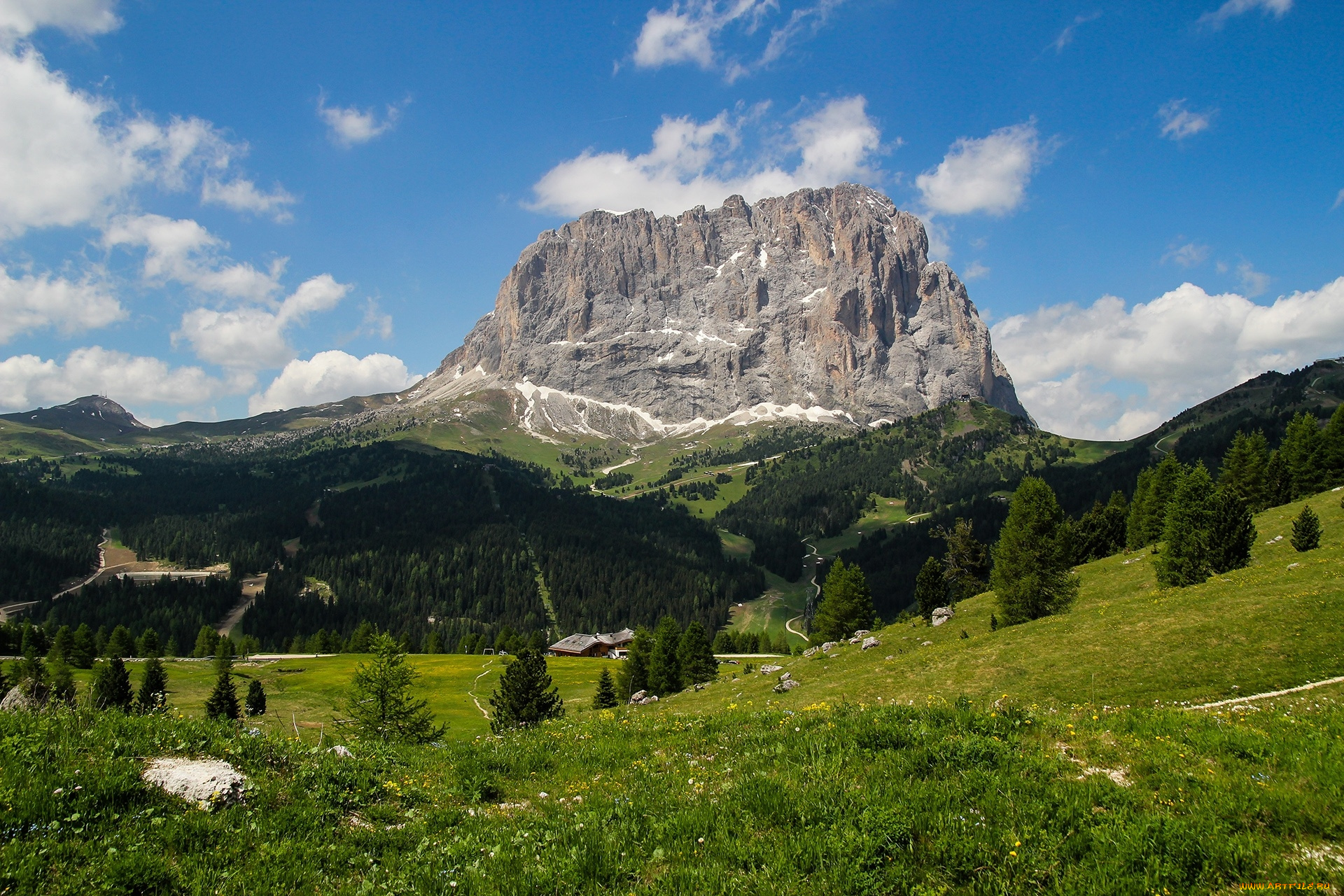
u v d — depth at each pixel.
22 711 12.65
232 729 13.67
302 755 13.34
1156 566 53.12
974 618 60.88
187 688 100.69
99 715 12.84
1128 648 32.56
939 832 9.74
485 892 8.86
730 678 69.81
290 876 9.20
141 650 144.00
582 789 13.52
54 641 133.12
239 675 114.44
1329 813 9.63
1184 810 10.22
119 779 10.25
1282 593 33.84
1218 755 12.37
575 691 102.75
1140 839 9.11
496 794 13.65
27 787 9.70
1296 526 51.66
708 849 9.78
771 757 13.60
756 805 10.84
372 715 46.00
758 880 8.89
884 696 38.50
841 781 11.62
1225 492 49.62
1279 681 25.25
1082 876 8.62
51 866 8.64
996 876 8.84
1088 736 13.59
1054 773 11.63
